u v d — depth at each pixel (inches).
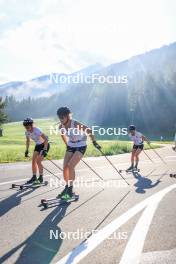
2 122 3405.5
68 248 226.7
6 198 389.4
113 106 5856.3
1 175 588.7
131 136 668.1
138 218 302.5
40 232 261.0
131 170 670.5
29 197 396.8
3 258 207.9
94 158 986.1
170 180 545.0
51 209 335.0
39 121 5196.9
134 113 5615.2
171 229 269.1
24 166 735.7
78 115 6171.3
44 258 208.2
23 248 225.9
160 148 1684.3
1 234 255.1
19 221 291.1
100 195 410.3
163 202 370.3
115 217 305.7
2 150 1253.1
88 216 309.1
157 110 5526.6
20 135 3503.9
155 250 222.8
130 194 418.0
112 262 202.4
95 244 234.5
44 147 473.7
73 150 385.7
